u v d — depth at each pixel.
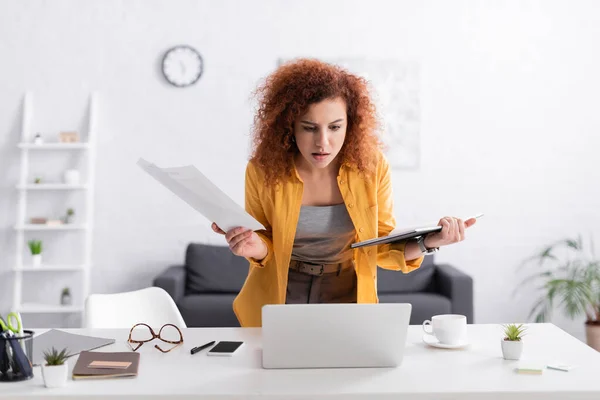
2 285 4.57
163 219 4.64
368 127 1.99
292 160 2.02
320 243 2.01
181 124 4.63
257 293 2.06
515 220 4.68
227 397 1.37
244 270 4.39
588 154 4.70
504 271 4.68
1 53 4.56
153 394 1.36
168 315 2.32
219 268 4.39
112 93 4.60
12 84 4.56
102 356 1.60
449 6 4.62
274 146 1.99
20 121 4.57
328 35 4.60
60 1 4.57
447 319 1.76
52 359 1.42
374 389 1.39
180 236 4.65
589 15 4.65
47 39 4.57
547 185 4.69
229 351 1.68
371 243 1.82
